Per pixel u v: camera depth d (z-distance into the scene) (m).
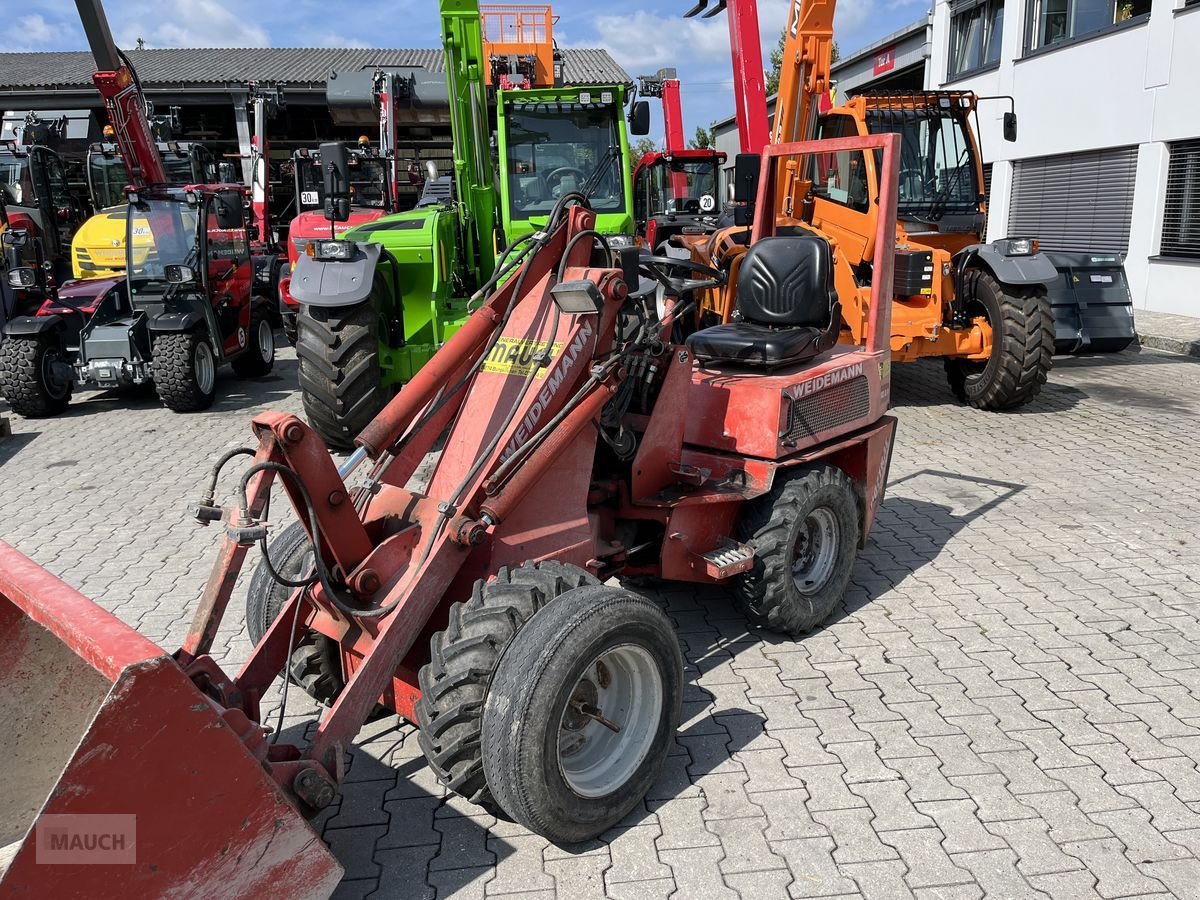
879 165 8.00
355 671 3.01
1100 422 7.84
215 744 2.14
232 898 2.21
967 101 8.69
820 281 4.36
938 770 3.17
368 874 2.74
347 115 14.49
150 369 8.65
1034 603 4.45
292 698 3.71
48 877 1.96
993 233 17.31
